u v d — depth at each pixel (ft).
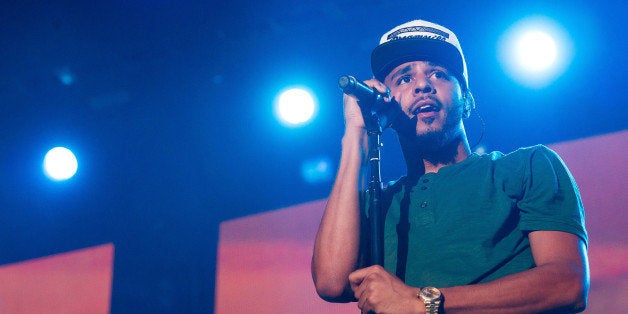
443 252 7.12
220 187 20.85
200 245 20.59
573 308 6.40
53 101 23.03
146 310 20.80
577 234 6.80
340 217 7.36
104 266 21.97
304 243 18.94
